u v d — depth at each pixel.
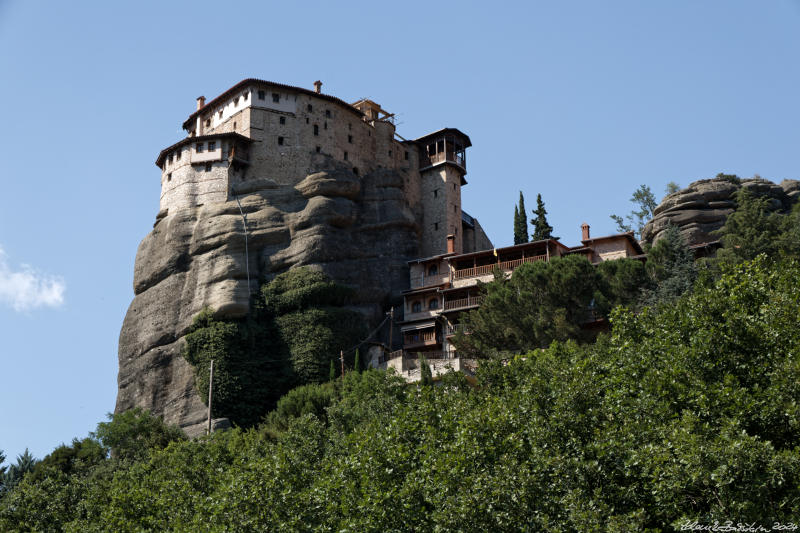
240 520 33.88
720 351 31.75
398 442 34.47
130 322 80.75
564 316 62.44
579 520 26.17
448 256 81.31
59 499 45.50
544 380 34.81
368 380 58.84
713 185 80.38
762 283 34.81
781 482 25.55
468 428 31.86
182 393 73.75
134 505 41.41
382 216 87.38
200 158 84.62
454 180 96.25
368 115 98.94
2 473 61.94
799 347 30.77
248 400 71.19
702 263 63.28
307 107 89.19
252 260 79.50
